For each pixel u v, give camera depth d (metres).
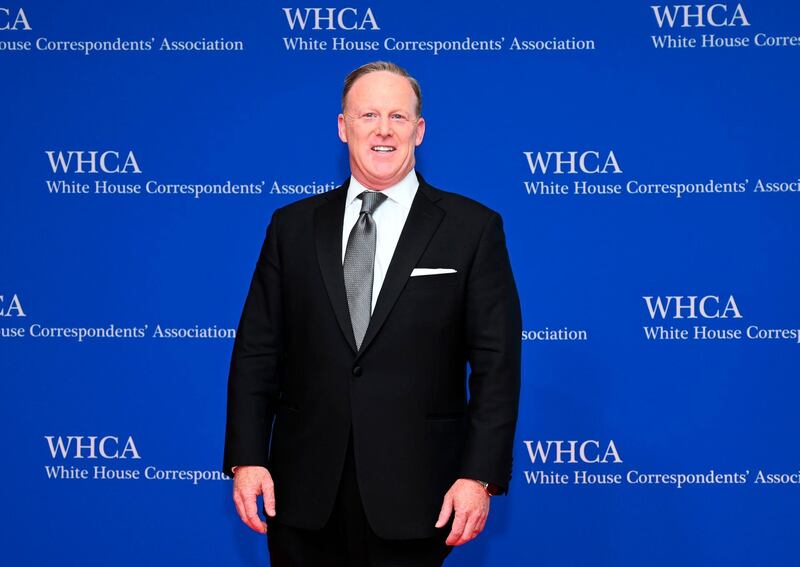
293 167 2.66
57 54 2.67
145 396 2.68
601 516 2.65
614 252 2.62
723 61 2.61
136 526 2.69
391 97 1.90
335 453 1.78
